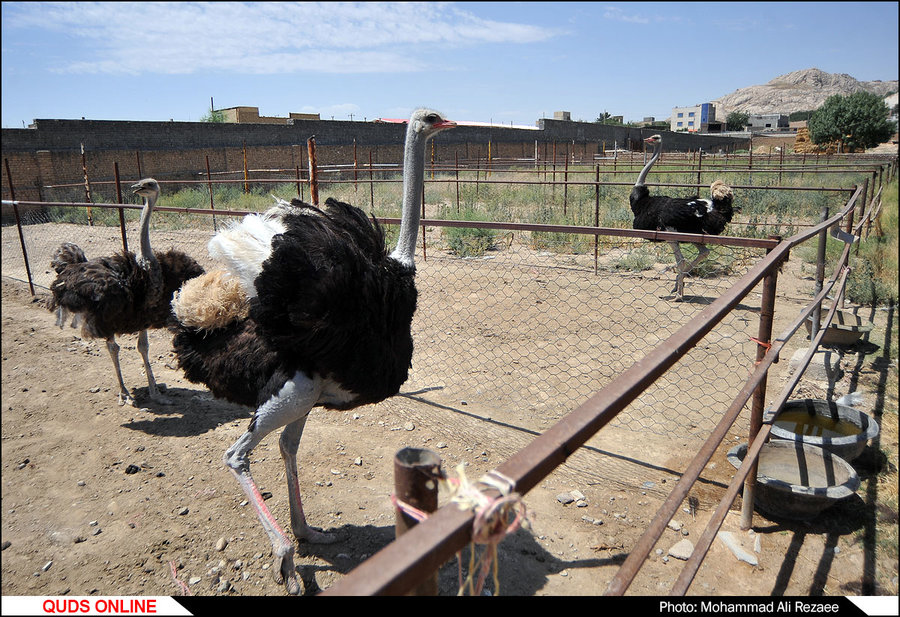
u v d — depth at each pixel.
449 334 6.48
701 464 2.24
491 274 9.16
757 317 6.89
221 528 3.46
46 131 18.09
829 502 3.25
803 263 9.48
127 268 4.73
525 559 3.15
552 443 1.29
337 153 27.62
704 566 3.07
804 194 15.77
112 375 5.68
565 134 40.88
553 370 5.47
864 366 5.45
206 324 2.99
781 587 2.91
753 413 3.28
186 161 22.11
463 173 27.03
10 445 4.35
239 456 2.88
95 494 3.77
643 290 8.14
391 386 3.14
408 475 1.25
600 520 3.44
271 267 2.75
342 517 3.55
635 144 49.03
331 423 4.64
